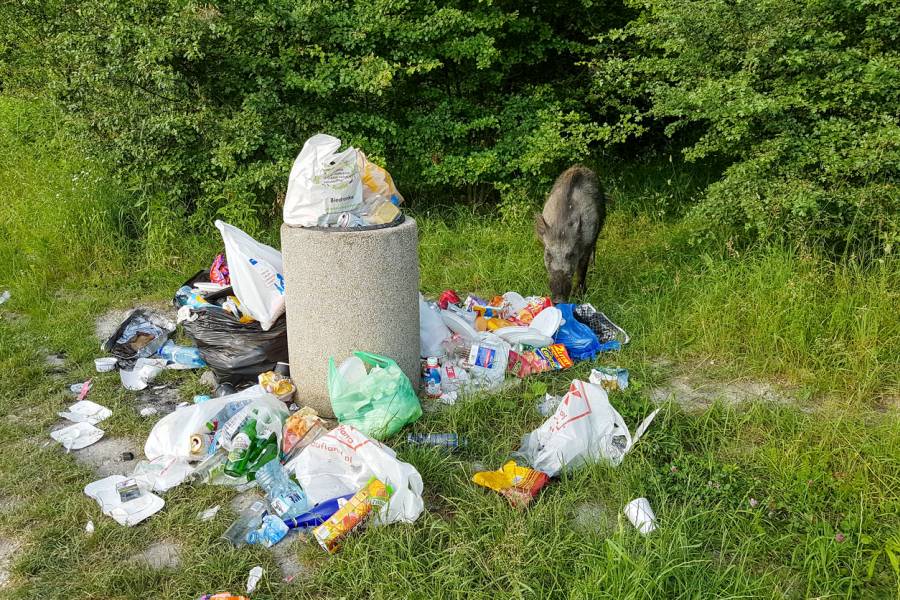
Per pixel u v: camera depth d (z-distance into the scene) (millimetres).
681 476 3510
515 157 8156
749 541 3041
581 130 7633
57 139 8664
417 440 3859
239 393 4117
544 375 4676
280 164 6980
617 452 3686
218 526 3217
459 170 7875
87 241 6738
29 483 3547
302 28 7152
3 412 4270
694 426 4031
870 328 4711
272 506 3309
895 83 5535
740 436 3986
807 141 5867
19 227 7086
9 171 8859
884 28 5941
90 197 7094
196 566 2957
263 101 7188
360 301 4016
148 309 5855
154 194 7199
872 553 3002
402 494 3205
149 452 3773
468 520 3184
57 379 4676
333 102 7777
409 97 8289
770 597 2777
